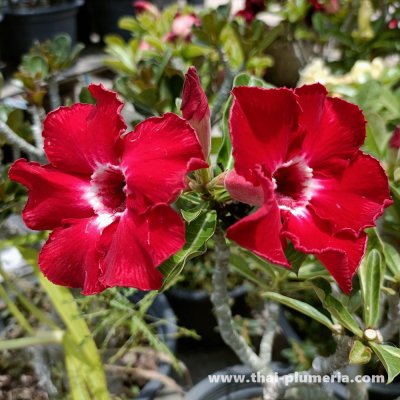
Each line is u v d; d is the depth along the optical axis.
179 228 0.15
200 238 0.18
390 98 0.35
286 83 0.50
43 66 0.30
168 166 0.15
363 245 0.16
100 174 0.17
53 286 0.27
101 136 0.16
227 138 0.21
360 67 0.42
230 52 0.38
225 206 0.19
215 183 0.18
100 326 0.29
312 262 0.24
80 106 0.17
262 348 0.28
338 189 0.17
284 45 0.49
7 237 0.38
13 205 0.29
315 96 0.16
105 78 0.79
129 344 0.33
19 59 0.83
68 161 0.17
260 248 0.14
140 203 0.15
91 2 0.94
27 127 0.30
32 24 0.80
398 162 0.24
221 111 0.30
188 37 0.39
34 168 0.17
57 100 0.31
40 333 0.28
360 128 0.17
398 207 0.27
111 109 0.16
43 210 0.17
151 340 0.29
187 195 0.19
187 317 0.41
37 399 0.33
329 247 0.15
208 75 0.40
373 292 0.20
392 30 0.49
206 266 0.42
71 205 0.17
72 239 0.17
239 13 0.50
